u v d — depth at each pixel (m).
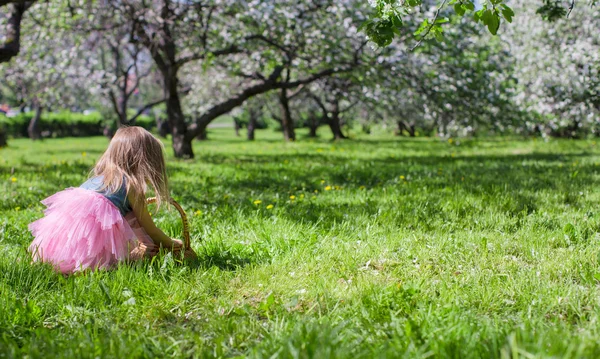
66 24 13.98
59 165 12.72
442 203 5.99
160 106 40.06
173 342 2.56
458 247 4.14
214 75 21.14
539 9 7.17
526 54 14.60
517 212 5.50
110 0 13.39
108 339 2.55
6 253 4.09
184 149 15.38
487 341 2.32
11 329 2.74
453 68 13.93
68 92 27.22
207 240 4.44
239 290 3.39
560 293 3.08
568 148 16.72
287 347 2.28
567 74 13.09
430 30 4.11
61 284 3.40
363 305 2.94
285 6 13.32
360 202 6.38
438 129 15.86
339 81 16.42
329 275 3.55
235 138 44.47
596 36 12.83
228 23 13.89
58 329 2.79
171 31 13.73
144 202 3.87
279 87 15.56
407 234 4.65
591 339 2.29
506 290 3.17
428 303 2.99
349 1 13.45
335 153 16.73
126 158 3.85
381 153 16.67
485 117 14.45
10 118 44.12
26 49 16.06
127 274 3.49
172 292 3.29
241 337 2.63
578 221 4.93
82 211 3.62
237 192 7.71
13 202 6.67
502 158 13.47
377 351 2.27
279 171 10.71
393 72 13.91
